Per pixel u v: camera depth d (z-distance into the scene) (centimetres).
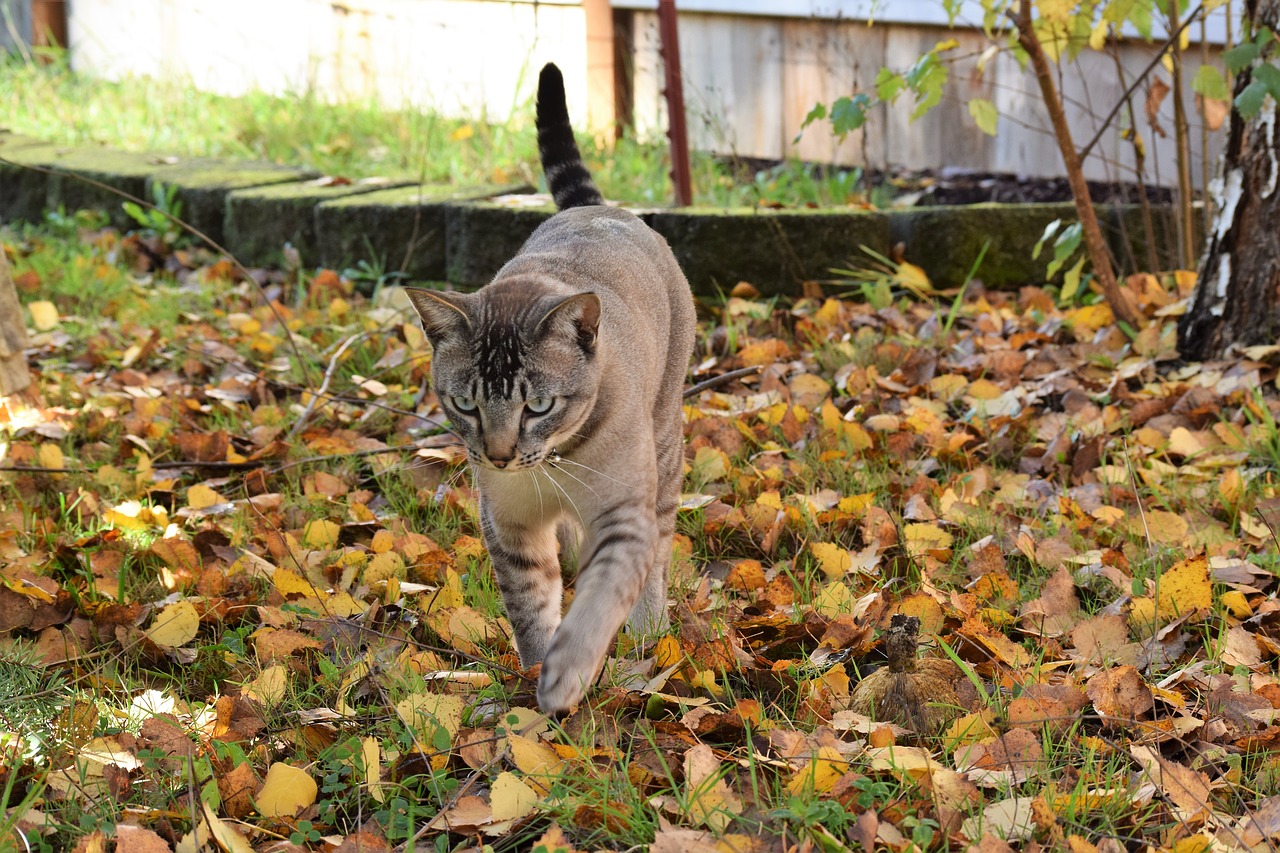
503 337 303
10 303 482
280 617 341
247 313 626
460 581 362
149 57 1034
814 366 538
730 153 802
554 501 321
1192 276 566
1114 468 425
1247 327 498
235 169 763
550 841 241
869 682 301
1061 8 501
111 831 254
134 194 754
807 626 331
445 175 760
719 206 667
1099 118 639
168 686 319
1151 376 505
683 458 399
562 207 430
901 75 525
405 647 328
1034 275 631
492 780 272
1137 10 522
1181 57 630
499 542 327
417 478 440
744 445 462
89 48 1072
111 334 591
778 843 243
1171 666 320
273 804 264
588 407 309
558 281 333
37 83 990
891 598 355
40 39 1066
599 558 308
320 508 421
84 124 893
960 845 247
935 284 624
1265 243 489
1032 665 310
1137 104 675
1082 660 320
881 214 625
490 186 694
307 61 946
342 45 929
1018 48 538
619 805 255
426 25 885
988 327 566
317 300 638
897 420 466
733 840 242
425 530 412
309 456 462
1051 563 369
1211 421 464
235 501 431
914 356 527
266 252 708
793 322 584
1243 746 279
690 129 815
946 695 294
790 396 506
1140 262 631
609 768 269
